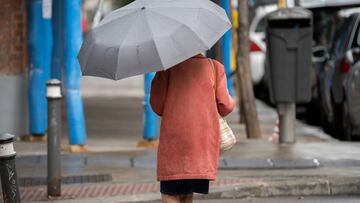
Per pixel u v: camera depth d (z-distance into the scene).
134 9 13.34
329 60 30.95
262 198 19.20
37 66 27.39
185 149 13.48
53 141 18.58
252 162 22.20
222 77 13.87
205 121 13.55
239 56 28.72
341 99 28.56
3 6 27.83
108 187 19.59
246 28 28.69
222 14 13.66
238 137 29.03
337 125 29.67
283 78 26.12
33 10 27.36
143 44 12.73
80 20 25.48
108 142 27.95
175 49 12.73
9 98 27.78
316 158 23.09
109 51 12.85
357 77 27.28
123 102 42.69
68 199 18.52
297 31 25.97
